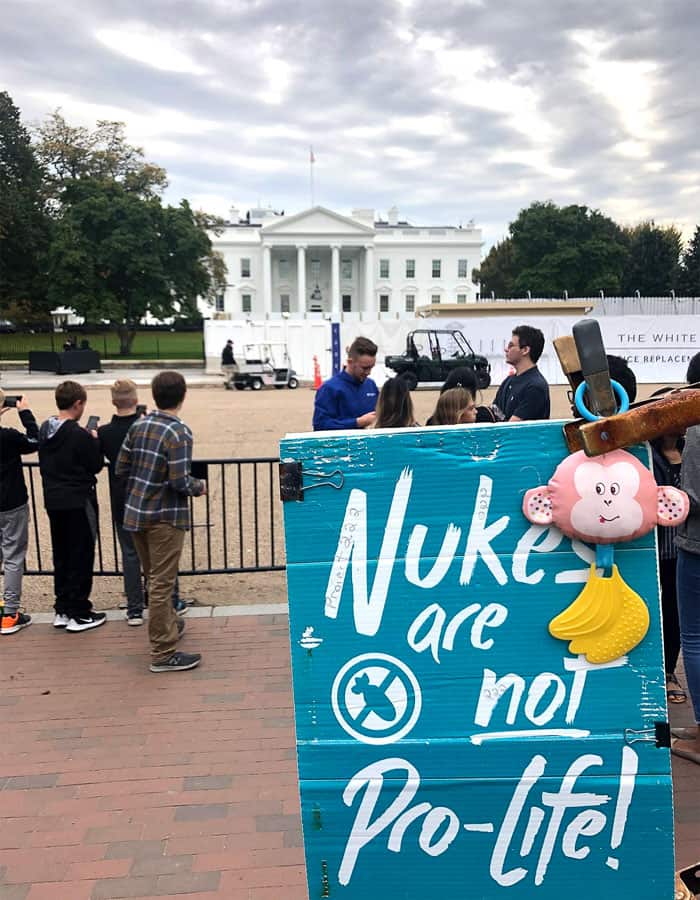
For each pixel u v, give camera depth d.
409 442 1.58
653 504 1.51
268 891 2.36
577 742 1.61
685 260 65.62
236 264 70.81
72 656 4.16
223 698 3.65
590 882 1.64
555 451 1.57
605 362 1.54
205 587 5.50
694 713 3.16
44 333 54.31
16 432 4.38
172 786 2.93
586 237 62.34
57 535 4.45
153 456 3.79
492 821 1.64
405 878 1.66
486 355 24.36
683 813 2.71
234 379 24.80
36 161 50.06
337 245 69.25
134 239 42.59
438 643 1.61
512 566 1.59
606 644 1.58
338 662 1.63
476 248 73.12
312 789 1.65
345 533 1.60
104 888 2.38
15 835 2.65
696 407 1.46
